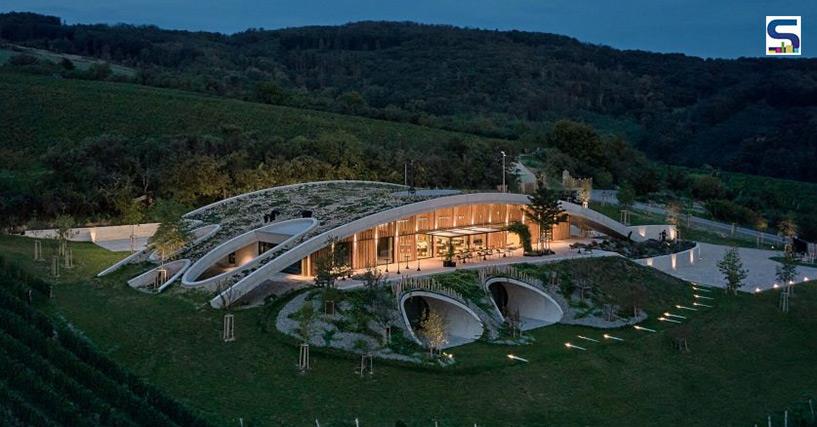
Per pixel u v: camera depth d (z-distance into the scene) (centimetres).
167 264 5762
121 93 13362
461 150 13100
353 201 7269
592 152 14612
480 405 4259
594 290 6669
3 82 12738
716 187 13725
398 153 11669
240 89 16662
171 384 3994
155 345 4400
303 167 10075
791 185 15650
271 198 7806
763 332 6184
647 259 7888
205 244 6241
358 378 4344
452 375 4581
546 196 7681
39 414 3088
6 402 3162
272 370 4297
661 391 4831
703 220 11538
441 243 7244
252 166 10256
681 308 6669
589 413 4372
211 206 7681
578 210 8500
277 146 10900
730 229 10912
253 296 5453
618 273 7169
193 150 10381
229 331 4666
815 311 6800
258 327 4831
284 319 4962
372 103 19912
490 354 5075
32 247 6381
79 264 5950
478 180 11938
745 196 14000
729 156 18788
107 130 11519
